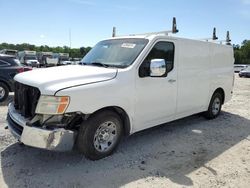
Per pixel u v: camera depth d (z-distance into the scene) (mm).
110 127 4504
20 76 4453
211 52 6820
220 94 7531
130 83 4645
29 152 4668
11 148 4828
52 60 38375
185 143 5418
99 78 4301
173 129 6352
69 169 4105
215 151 5047
